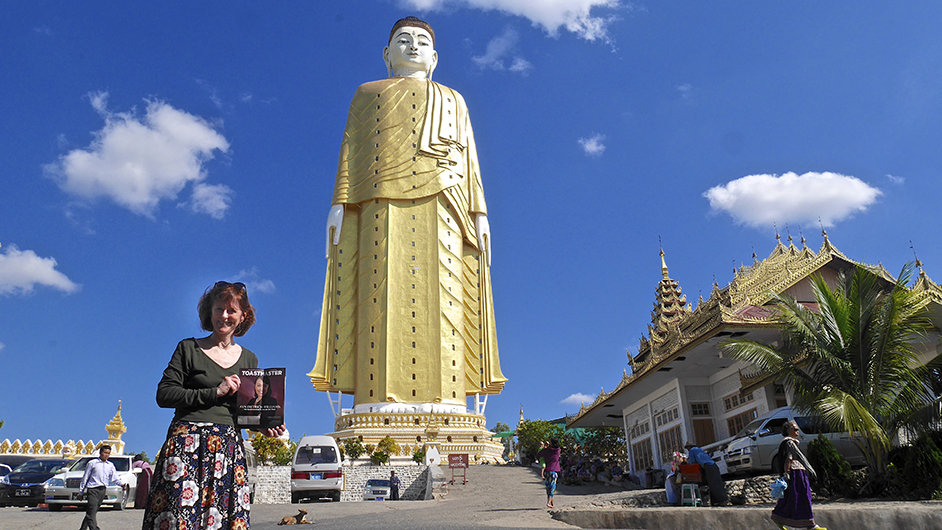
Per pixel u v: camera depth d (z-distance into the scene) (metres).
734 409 34.38
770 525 13.55
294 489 34.84
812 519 11.16
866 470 22.58
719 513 14.23
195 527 5.31
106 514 20.81
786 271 33.53
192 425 5.58
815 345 22.11
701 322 32.66
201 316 6.18
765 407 31.14
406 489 51.72
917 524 12.82
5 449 48.59
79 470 24.34
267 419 5.70
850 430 19.69
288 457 51.84
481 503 26.23
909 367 21.83
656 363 34.72
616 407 47.91
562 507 20.53
